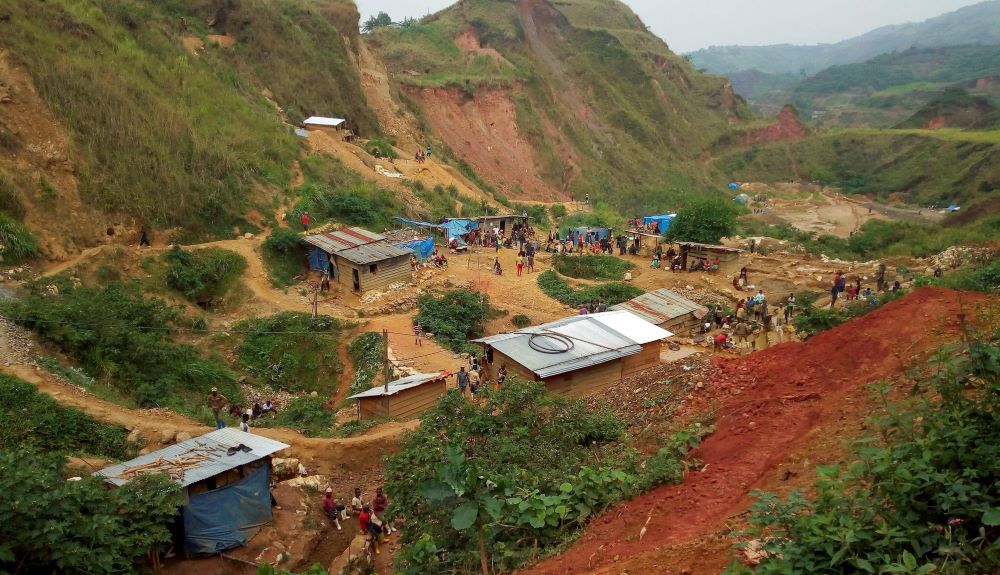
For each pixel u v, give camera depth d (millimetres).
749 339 28984
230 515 15711
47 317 22766
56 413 18656
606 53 125500
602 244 49406
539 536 9484
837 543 5453
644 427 12172
